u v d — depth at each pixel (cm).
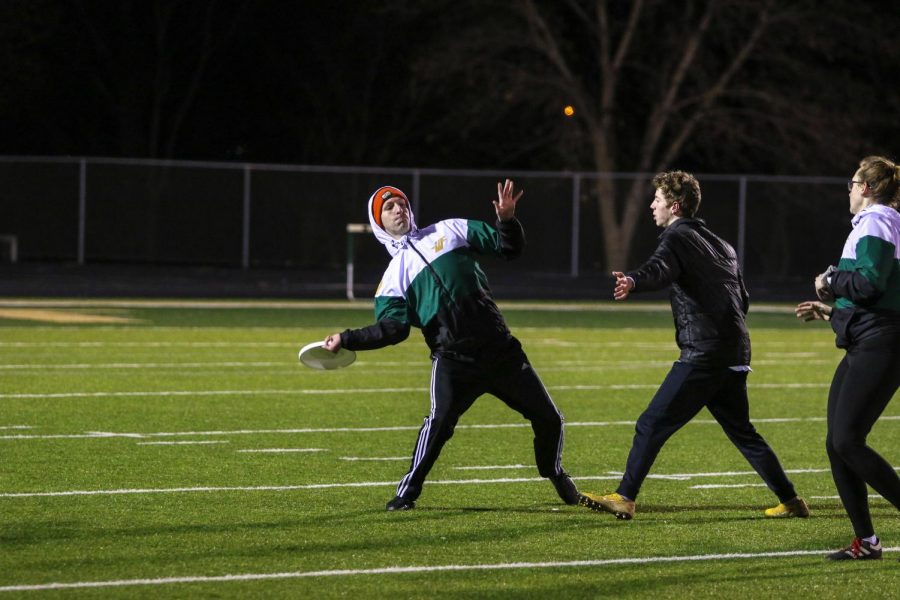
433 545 2047
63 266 9512
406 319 2284
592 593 1778
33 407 3584
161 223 9594
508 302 8531
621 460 2938
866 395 1952
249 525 2169
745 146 11138
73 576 1819
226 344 5456
